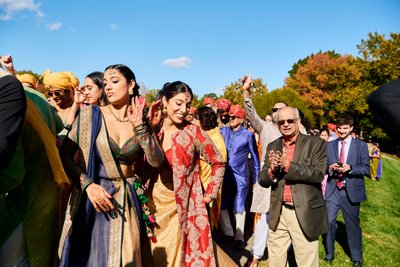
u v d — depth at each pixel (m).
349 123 5.64
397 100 1.71
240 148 6.21
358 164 5.55
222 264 4.05
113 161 2.96
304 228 3.90
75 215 2.85
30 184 2.63
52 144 2.59
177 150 3.59
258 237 5.27
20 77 4.70
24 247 2.62
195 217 3.64
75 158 2.94
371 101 1.82
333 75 41.97
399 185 14.84
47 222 2.76
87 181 2.76
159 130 3.76
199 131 3.70
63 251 2.77
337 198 5.67
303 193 3.94
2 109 1.97
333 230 5.74
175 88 3.60
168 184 3.72
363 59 36.59
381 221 8.85
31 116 2.49
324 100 46.19
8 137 1.95
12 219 2.51
